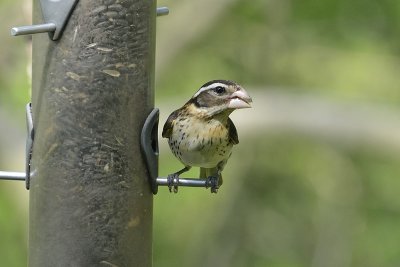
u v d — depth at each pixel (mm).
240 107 9031
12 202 14508
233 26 16781
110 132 8289
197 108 9133
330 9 16984
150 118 8414
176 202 15219
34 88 8375
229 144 9258
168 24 16609
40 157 8328
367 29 16984
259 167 16391
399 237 16203
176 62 16500
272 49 16766
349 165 16531
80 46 8227
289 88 16781
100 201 8289
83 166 8266
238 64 16781
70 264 8312
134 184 8375
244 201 16234
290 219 16312
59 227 8305
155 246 15297
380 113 16469
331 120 16344
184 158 9297
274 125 16281
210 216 15492
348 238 16219
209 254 15562
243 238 16047
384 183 16516
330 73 16828
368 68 16797
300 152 16500
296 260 16078
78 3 8188
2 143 14016
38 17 8320
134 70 8352
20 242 14461
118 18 8266
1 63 14156
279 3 16812
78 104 8250
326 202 16453
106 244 8312
